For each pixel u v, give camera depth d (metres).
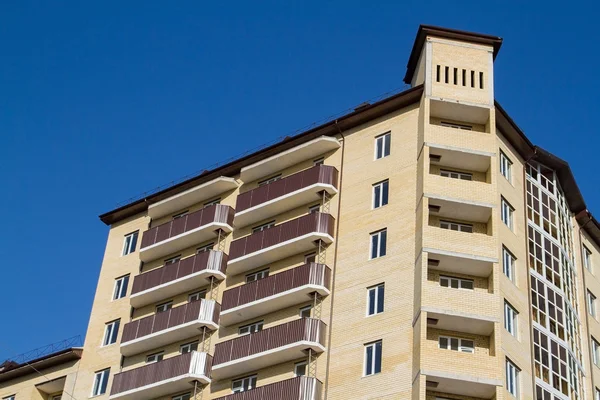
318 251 51.53
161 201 61.38
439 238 46.38
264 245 52.94
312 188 53.16
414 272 46.50
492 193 48.47
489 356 43.16
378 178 51.94
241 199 56.50
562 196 57.78
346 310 48.12
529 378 45.91
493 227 47.38
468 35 54.53
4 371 63.78
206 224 56.84
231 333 52.25
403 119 53.25
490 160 49.81
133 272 60.59
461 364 42.62
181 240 58.12
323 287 49.31
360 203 51.72
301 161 56.59
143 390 52.38
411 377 43.31
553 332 49.78
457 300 44.38
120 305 59.50
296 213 54.50
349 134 55.44
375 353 45.59
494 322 44.00
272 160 56.88
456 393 43.19
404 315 45.56
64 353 59.44
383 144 53.28
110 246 63.50
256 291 51.31
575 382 49.88
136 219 63.62
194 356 51.31
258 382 49.22
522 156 55.12
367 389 44.62
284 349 47.84
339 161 54.62
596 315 57.25
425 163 49.16
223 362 49.88
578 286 56.06
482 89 52.62
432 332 44.78
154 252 59.69
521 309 47.91
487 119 51.78
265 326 51.12
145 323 55.44
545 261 52.31
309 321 47.97
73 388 57.75
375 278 48.06
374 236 49.81
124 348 55.75
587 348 53.75
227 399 47.97
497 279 45.56
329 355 47.25
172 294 57.00
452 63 53.53
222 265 55.06
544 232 53.59
